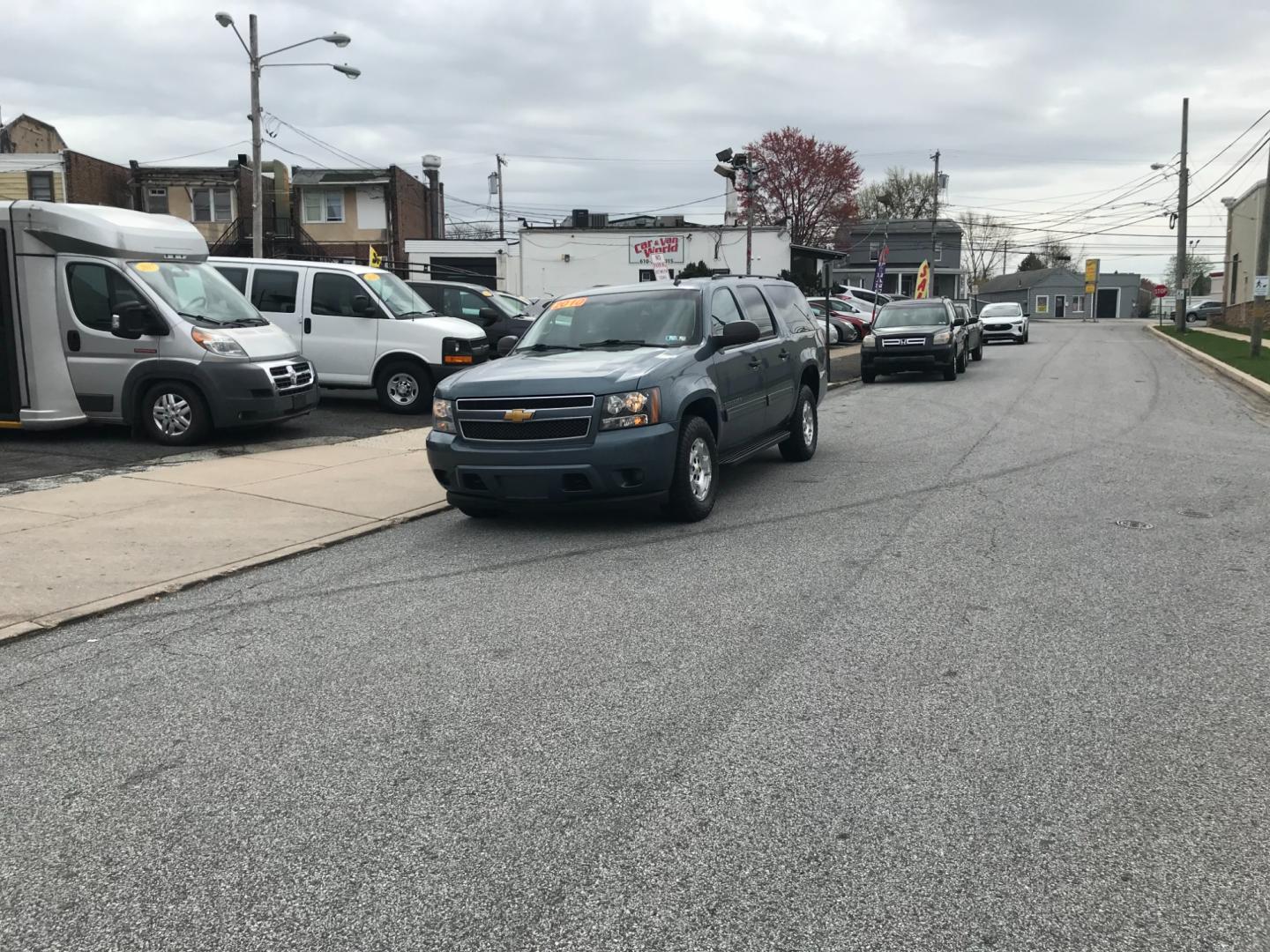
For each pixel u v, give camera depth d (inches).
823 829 133.0
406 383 583.2
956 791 142.9
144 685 187.5
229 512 325.4
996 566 260.1
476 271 1859.0
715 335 337.4
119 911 117.4
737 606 229.3
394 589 248.5
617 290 358.3
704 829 133.6
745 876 122.4
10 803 143.4
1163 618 217.5
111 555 272.8
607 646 204.5
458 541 297.0
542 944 110.4
